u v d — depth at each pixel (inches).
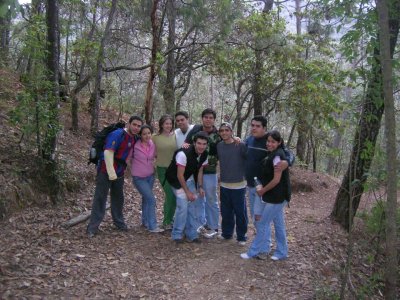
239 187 229.6
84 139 411.8
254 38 474.3
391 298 177.5
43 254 193.8
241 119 564.7
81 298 163.8
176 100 542.9
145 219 252.1
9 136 286.7
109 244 220.4
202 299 177.6
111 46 473.4
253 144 218.4
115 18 468.1
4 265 174.6
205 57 502.9
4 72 445.4
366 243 265.9
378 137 273.7
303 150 673.6
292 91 502.3
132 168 241.6
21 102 245.0
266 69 505.0
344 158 757.3
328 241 270.7
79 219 243.6
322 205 400.2
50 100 251.6
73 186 287.3
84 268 188.4
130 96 613.0
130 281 184.2
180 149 223.1
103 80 577.9
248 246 237.6
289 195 211.6
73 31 446.0
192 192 231.1
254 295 184.9
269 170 205.2
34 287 164.6
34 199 246.8
